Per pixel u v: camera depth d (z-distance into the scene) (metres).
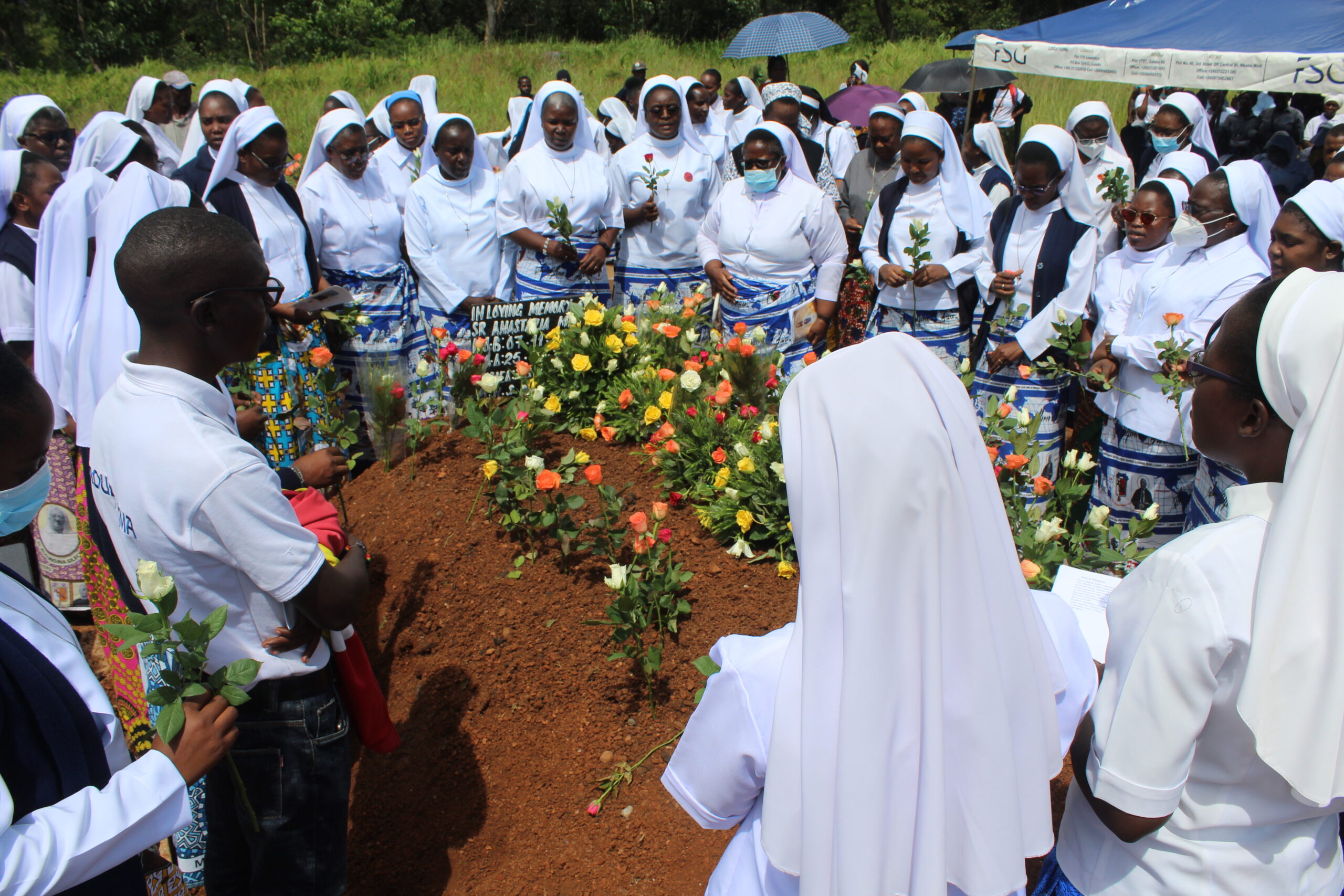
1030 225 4.65
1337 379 1.20
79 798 1.46
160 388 1.85
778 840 1.26
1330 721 1.25
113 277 3.24
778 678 1.36
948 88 10.58
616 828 2.61
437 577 3.36
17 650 1.46
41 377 3.59
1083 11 7.86
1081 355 4.18
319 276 4.86
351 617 2.10
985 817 1.23
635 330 4.27
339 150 4.98
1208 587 1.29
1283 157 8.95
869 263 5.25
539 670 3.02
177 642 1.67
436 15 37.19
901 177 5.17
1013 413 3.45
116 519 1.97
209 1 33.97
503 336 4.27
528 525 3.37
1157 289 3.90
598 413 4.02
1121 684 1.39
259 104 8.20
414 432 3.93
